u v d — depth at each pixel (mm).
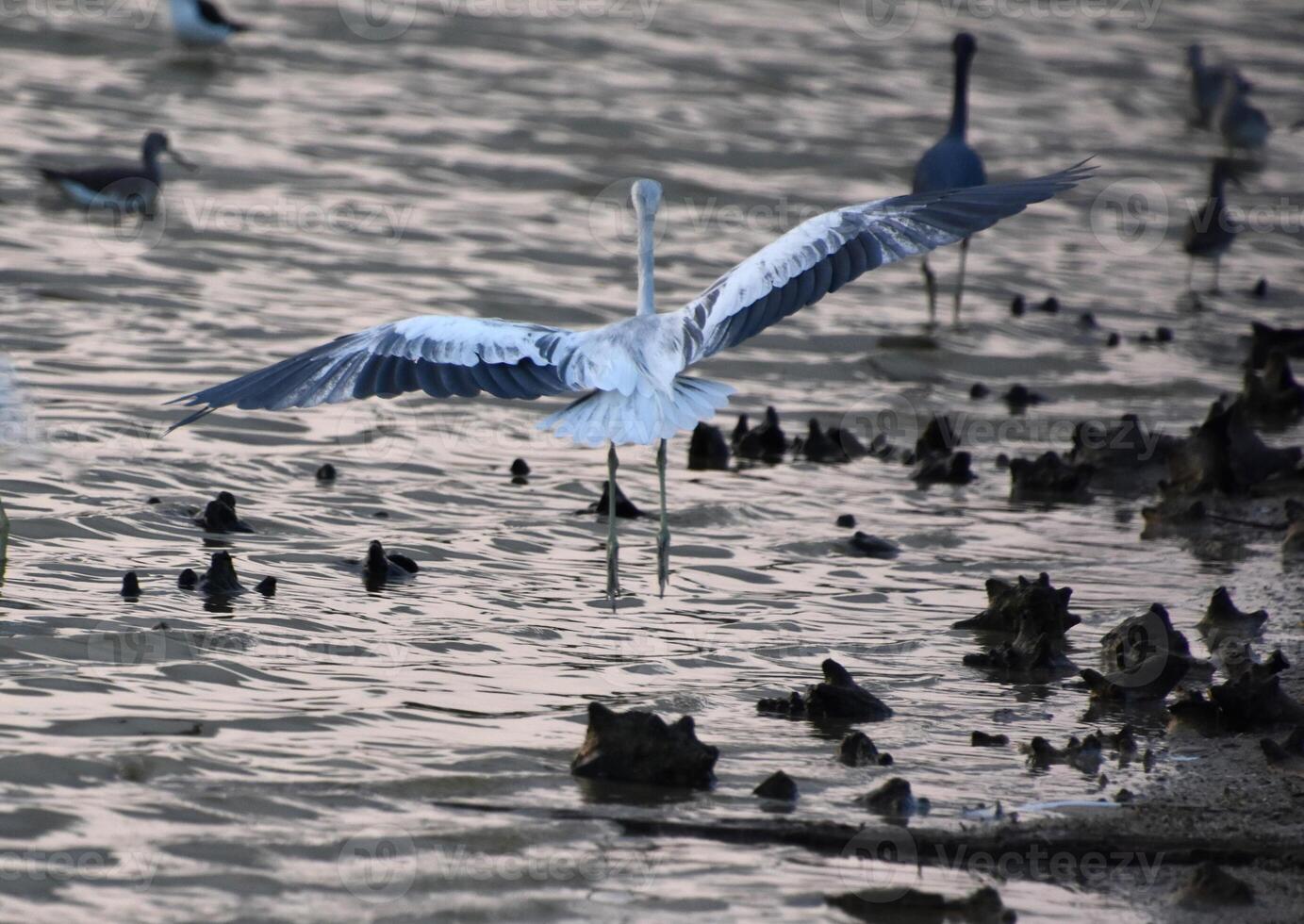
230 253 23500
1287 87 44344
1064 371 21859
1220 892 8461
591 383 8812
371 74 34969
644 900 8250
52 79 32281
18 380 15336
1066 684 11797
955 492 16922
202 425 16688
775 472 17172
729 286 9023
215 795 9109
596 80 35969
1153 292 26594
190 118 30641
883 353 21922
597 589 13266
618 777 9648
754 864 8727
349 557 13523
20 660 10773
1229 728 10984
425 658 11500
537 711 10672
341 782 9398
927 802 9492
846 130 33938
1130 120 38969
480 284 23000
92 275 21766
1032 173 32812
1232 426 17188
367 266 23453
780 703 10992
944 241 8812
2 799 8875
